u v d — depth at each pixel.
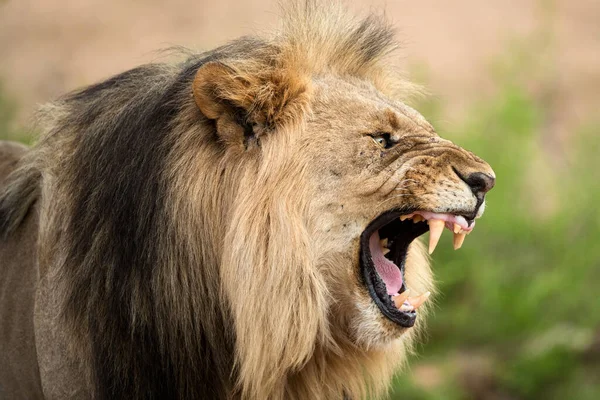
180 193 7.80
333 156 7.93
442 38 26.92
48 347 8.18
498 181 17.44
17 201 8.68
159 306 7.79
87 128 8.24
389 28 9.14
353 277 8.03
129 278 7.82
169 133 7.88
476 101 20.58
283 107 7.98
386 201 7.92
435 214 7.99
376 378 8.55
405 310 8.20
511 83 18.84
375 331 8.06
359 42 8.63
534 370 15.73
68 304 7.91
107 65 25.42
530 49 19.80
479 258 17.08
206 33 26.78
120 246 7.82
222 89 7.78
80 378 8.10
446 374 15.82
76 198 8.05
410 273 8.86
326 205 7.91
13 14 27.91
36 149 8.62
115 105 8.26
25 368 8.62
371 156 7.97
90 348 7.95
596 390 15.55
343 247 7.99
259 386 7.80
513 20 28.11
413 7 28.48
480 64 25.58
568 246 17.17
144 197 7.80
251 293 7.69
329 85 8.26
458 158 8.06
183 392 7.96
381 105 8.19
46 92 23.81
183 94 7.99
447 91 23.94
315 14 8.48
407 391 15.08
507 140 17.81
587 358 16.05
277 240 7.72
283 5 8.56
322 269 7.98
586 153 18.42
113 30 27.16
